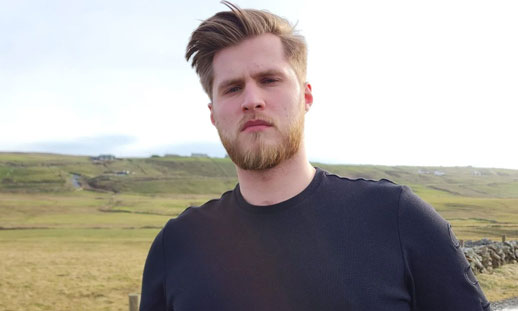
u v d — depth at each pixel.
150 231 61.22
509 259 14.65
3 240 49.94
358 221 1.56
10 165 198.25
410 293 1.52
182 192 154.75
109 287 21.05
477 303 1.47
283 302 1.48
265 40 1.61
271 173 1.63
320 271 1.48
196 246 1.72
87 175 188.12
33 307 17.38
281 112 1.57
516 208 94.62
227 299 1.55
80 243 46.34
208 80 1.73
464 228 58.28
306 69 1.74
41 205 105.62
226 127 1.62
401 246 1.52
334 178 1.75
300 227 1.58
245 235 1.64
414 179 198.75
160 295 1.85
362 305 1.42
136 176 188.00
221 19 1.65
